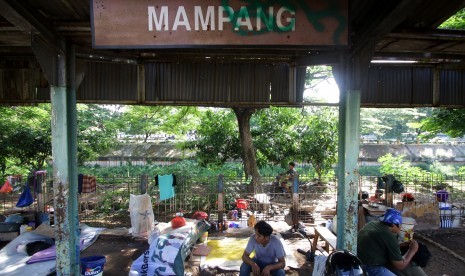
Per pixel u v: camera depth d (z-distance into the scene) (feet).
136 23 10.77
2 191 32.71
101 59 17.49
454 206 27.32
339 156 15.19
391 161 52.65
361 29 12.84
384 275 12.74
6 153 41.22
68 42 13.87
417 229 25.14
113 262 19.58
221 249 20.49
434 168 67.05
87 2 11.39
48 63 12.78
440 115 33.45
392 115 99.14
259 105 24.93
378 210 22.31
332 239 17.19
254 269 13.84
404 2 9.23
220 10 10.75
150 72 24.20
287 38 10.82
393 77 25.13
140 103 24.21
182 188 31.63
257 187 35.27
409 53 17.95
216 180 32.83
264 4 10.74
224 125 40.91
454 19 27.43
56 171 13.38
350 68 13.92
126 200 34.14
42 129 42.91
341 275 11.41
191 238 18.16
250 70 24.54
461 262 19.39
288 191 36.58
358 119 13.87
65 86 13.35
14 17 10.18
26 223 23.75
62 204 13.44
